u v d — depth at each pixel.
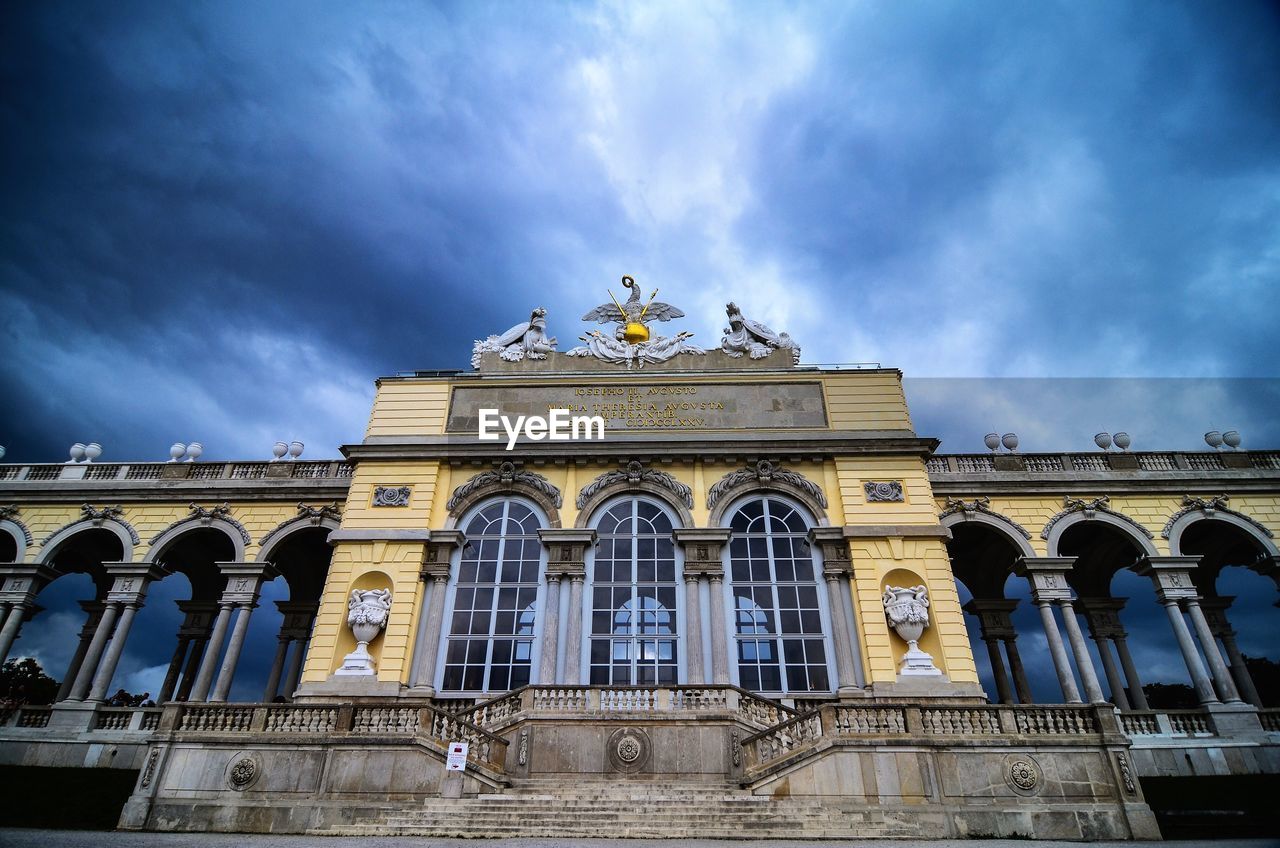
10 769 23.45
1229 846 15.28
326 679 24.17
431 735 18.62
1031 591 28.31
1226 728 25.23
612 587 26.05
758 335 31.09
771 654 24.97
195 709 19.53
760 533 26.89
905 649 24.64
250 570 29.48
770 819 15.92
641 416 29.03
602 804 16.81
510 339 31.78
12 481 31.36
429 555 26.53
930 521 26.33
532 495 27.47
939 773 17.61
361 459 28.08
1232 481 29.36
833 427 28.45
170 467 32.25
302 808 17.66
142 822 17.92
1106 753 17.84
